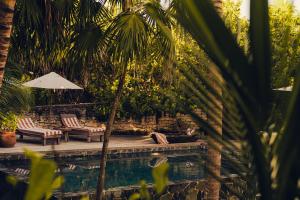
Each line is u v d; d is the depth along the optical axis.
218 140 1.19
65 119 20.70
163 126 23.66
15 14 7.83
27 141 18.36
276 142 1.10
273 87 1.20
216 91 1.20
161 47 6.85
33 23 7.93
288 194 1.05
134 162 17.08
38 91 20.83
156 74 20.83
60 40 8.31
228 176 1.25
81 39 8.14
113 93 21.66
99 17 8.73
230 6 18.22
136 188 10.48
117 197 10.27
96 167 15.75
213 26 1.09
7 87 9.43
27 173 13.02
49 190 0.78
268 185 1.09
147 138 21.69
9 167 14.10
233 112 1.17
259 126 1.11
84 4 8.30
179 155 18.50
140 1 7.86
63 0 7.83
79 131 19.66
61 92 21.55
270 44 1.09
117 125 22.89
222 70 1.11
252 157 1.19
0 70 4.87
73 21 8.38
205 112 1.21
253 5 1.08
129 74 21.17
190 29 1.13
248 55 1.10
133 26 7.24
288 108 1.02
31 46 8.34
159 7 6.40
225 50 1.09
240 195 1.28
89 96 22.38
